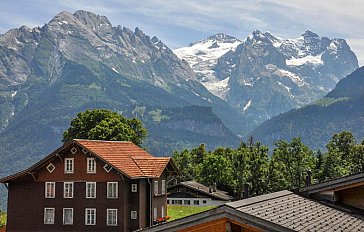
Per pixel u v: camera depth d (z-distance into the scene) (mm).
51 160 74000
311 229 16797
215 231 16703
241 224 15914
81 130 118688
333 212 21734
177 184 133625
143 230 17172
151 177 74562
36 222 74000
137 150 82438
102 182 72625
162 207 80938
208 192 130875
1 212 97562
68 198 73438
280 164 126188
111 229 71875
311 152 132750
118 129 115312
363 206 23141
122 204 71812
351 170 128250
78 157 73688
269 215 16984
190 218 16625
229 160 145000
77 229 72875
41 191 74250
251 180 127562
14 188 75000
